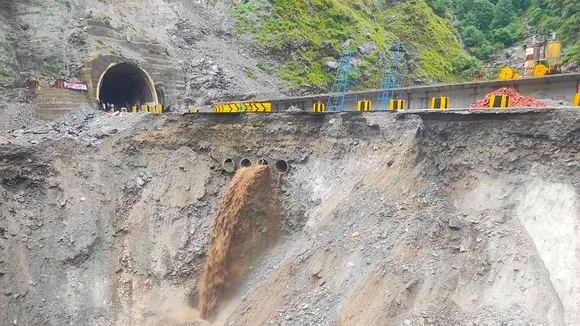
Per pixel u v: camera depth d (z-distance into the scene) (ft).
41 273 65.87
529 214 48.83
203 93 132.46
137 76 130.62
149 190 75.36
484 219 50.78
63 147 76.74
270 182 72.84
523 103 64.80
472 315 43.83
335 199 66.54
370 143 68.13
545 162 50.42
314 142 74.49
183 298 68.49
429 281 47.96
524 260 45.32
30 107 103.60
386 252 53.36
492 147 54.85
